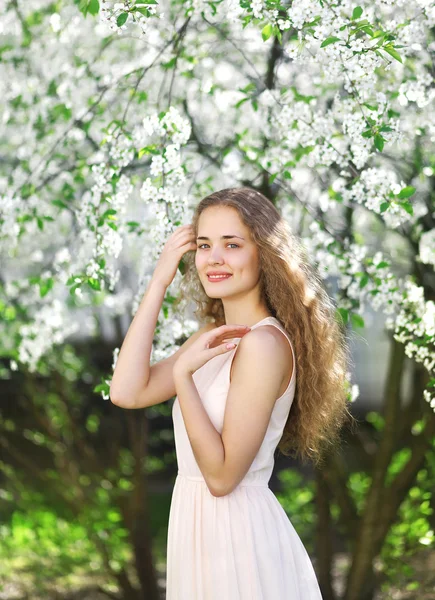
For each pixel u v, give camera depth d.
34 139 4.09
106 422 5.99
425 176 3.82
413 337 3.02
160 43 3.61
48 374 5.28
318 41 2.53
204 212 2.36
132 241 4.41
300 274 2.36
